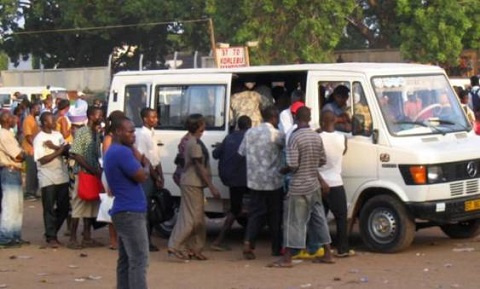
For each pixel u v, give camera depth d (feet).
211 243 44.75
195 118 39.86
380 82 40.01
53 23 183.11
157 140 45.29
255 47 123.65
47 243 44.47
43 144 43.91
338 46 167.22
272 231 39.81
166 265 38.75
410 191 38.22
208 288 33.55
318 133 37.42
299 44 125.59
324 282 33.83
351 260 38.19
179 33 171.32
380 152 39.01
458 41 122.83
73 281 35.68
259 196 39.17
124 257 30.30
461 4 124.88
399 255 38.91
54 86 156.97
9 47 185.47
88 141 42.70
